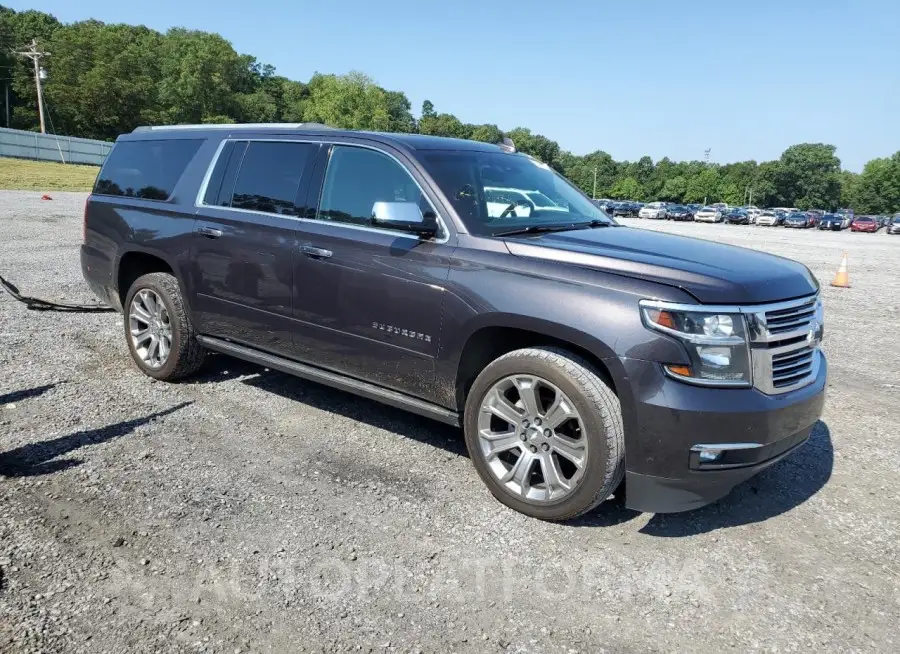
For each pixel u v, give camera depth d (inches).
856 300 421.7
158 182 202.8
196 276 187.2
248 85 5634.8
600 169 6373.0
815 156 5369.1
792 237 1393.9
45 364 214.7
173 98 4028.1
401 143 156.4
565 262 129.0
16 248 474.3
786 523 135.1
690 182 5423.2
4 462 146.6
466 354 140.1
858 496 147.5
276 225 168.7
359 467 152.4
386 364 151.8
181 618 99.3
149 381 204.4
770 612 106.6
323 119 4640.8
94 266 220.4
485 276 134.6
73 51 3759.8
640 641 98.8
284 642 95.3
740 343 117.0
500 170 167.9
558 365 124.9
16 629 94.9
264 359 178.4
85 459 149.7
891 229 2213.3
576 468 126.6
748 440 117.6
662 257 130.1
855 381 234.7
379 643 95.9
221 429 170.4
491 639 97.8
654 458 118.5
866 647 98.9
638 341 117.3
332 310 158.1
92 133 3767.2
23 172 1688.0
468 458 160.2
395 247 147.1
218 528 124.0
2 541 116.3
